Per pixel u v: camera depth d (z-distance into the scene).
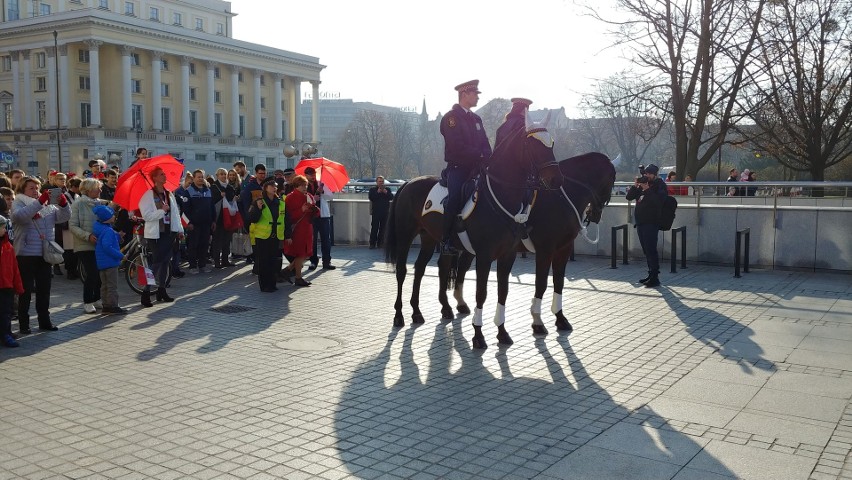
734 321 10.70
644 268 16.41
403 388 7.58
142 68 84.62
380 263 18.00
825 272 15.44
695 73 28.39
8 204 10.79
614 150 95.31
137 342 9.62
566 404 7.05
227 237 17.09
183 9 103.56
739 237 14.74
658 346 9.31
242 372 8.16
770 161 48.84
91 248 11.38
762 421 6.55
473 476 5.37
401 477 5.34
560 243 9.79
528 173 8.91
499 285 9.40
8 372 8.16
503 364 8.52
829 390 7.44
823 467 5.55
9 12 86.94
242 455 5.75
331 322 10.90
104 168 17.59
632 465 5.59
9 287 9.19
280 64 100.19
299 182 14.27
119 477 5.31
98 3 93.62
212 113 91.38
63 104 79.81
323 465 5.56
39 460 5.64
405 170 132.25
